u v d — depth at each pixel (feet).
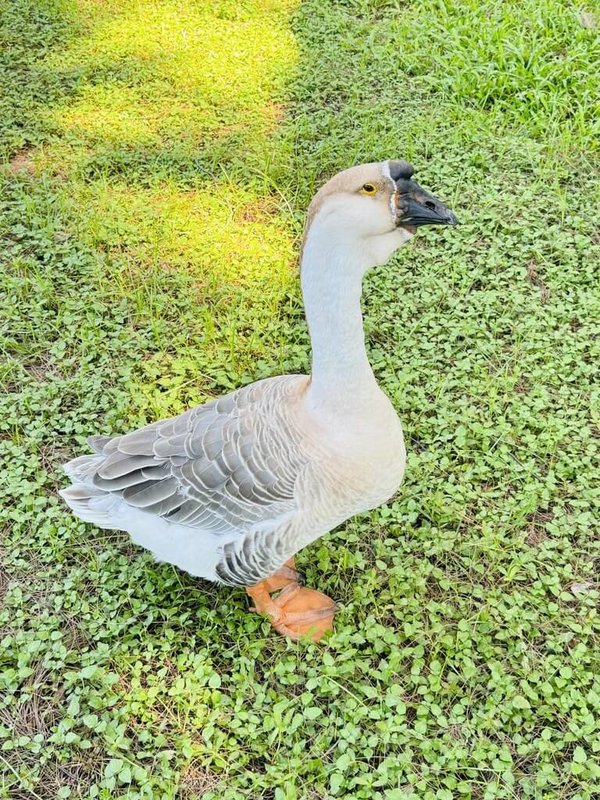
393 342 5.23
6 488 4.33
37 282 5.52
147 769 3.38
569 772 3.33
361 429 3.34
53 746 3.42
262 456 3.41
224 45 7.94
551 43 7.42
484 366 5.07
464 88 7.09
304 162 6.51
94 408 4.75
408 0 8.47
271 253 5.86
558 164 6.42
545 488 4.36
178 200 6.26
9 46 7.82
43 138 6.84
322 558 4.04
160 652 3.74
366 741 3.37
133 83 7.47
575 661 3.63
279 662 3.65
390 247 3.24
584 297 5.40
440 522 4.22
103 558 4.09
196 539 3.58
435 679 3.55
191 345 5.25
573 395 4.84
